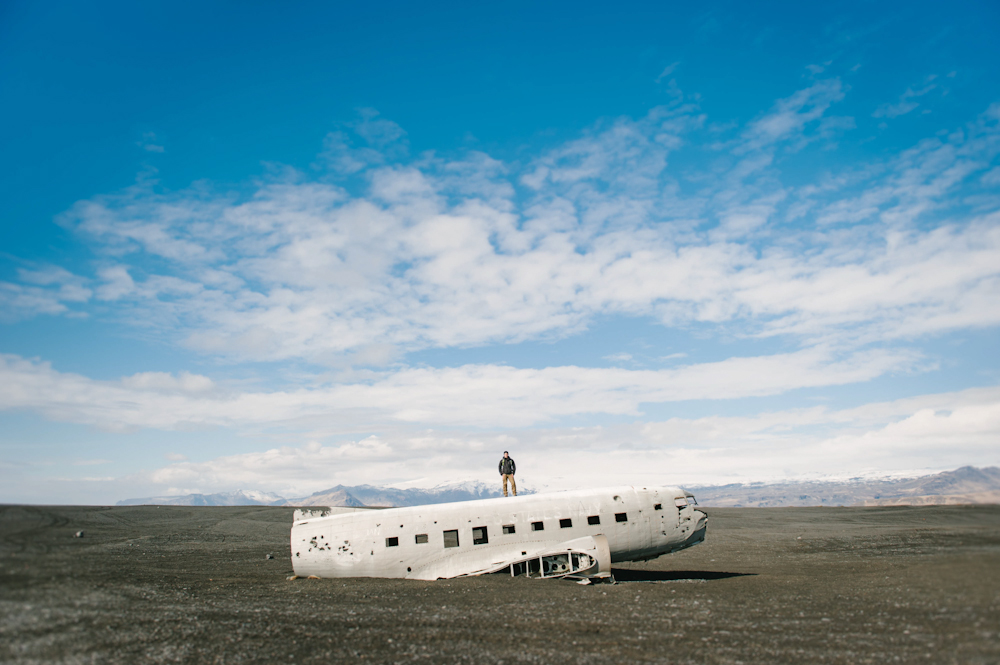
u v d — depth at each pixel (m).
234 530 35.53
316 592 15.98
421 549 19.23
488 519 19.70
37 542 17.70
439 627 11.70
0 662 8.91
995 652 8.38
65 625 10.84
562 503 20.33
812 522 41.12
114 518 34.16
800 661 8.84
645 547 20.47
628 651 9.79
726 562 25.23
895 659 8.58
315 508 21.23
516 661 9.33
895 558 19.72
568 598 14.98
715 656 9.31
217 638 10.73
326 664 9.28
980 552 13.18
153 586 15.04
